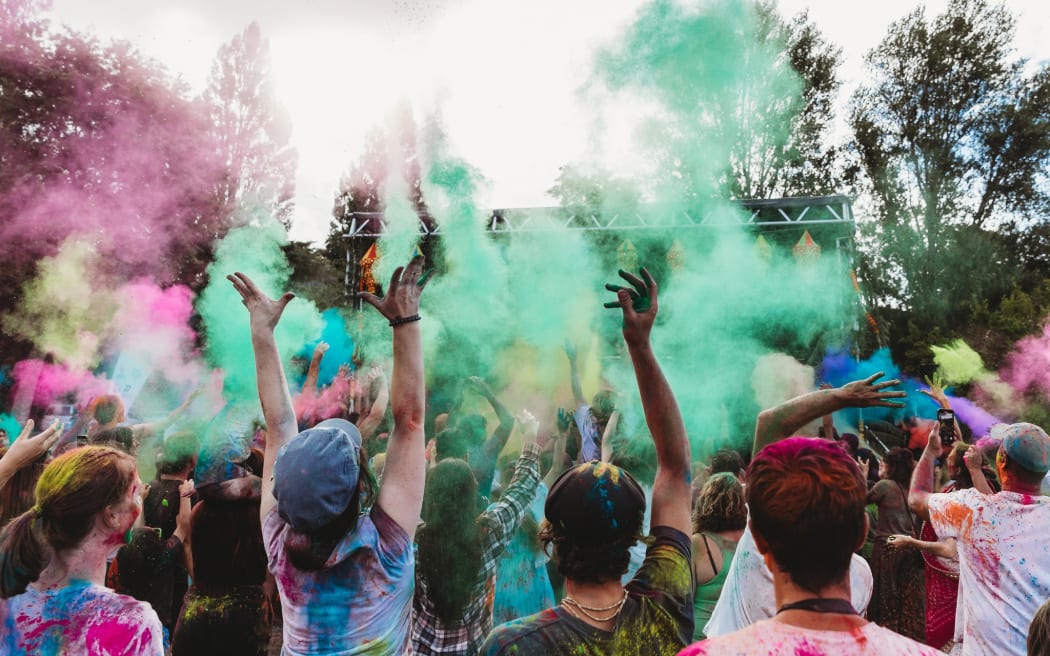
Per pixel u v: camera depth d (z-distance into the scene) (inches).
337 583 64.6
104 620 68.9
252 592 111.6
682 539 62.2
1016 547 96.9
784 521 48.9
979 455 120.0
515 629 57.0
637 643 55.2
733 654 47.8
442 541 97.7
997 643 97.0
